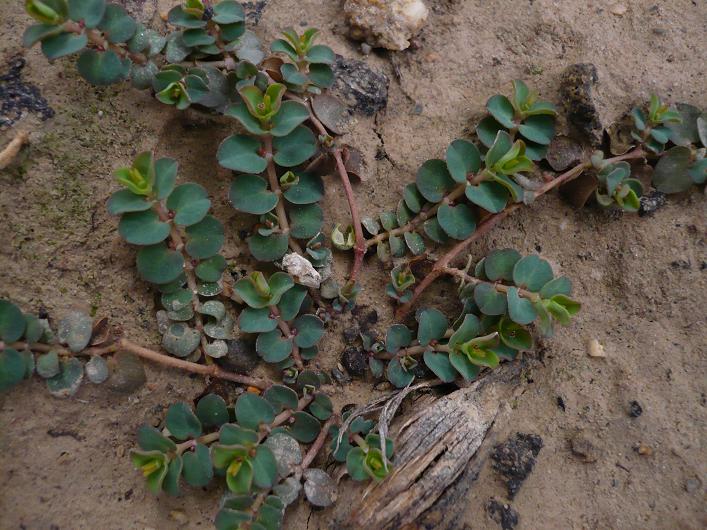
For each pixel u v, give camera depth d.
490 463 0.13
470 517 0.13
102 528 0.12
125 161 0.13
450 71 0.15
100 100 0.13
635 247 0.14
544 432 0.14
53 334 0.12
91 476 0.12
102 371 0.12
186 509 0.13
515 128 0.14
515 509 0.13
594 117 0.14
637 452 0.13
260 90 0.13
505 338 0.13
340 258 0.14
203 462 0.12
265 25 0.15
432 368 0.13
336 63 0.15
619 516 0.13
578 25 0.15
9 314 0.12
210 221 0.13
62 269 0.13
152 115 0.13
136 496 0.13
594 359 0.14
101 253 0.13
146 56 0.13
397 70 0.15
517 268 0.13
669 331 0.14
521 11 0.15
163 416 0.13
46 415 0.12
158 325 0.13
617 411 0.14
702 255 0.14
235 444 0.12
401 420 0.13
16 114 0.12
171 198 0.13
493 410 0.13
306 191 0.13
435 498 0.12
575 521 0.13
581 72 0.14
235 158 0.13
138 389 0.13
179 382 0.13
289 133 0.13
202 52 0.13
